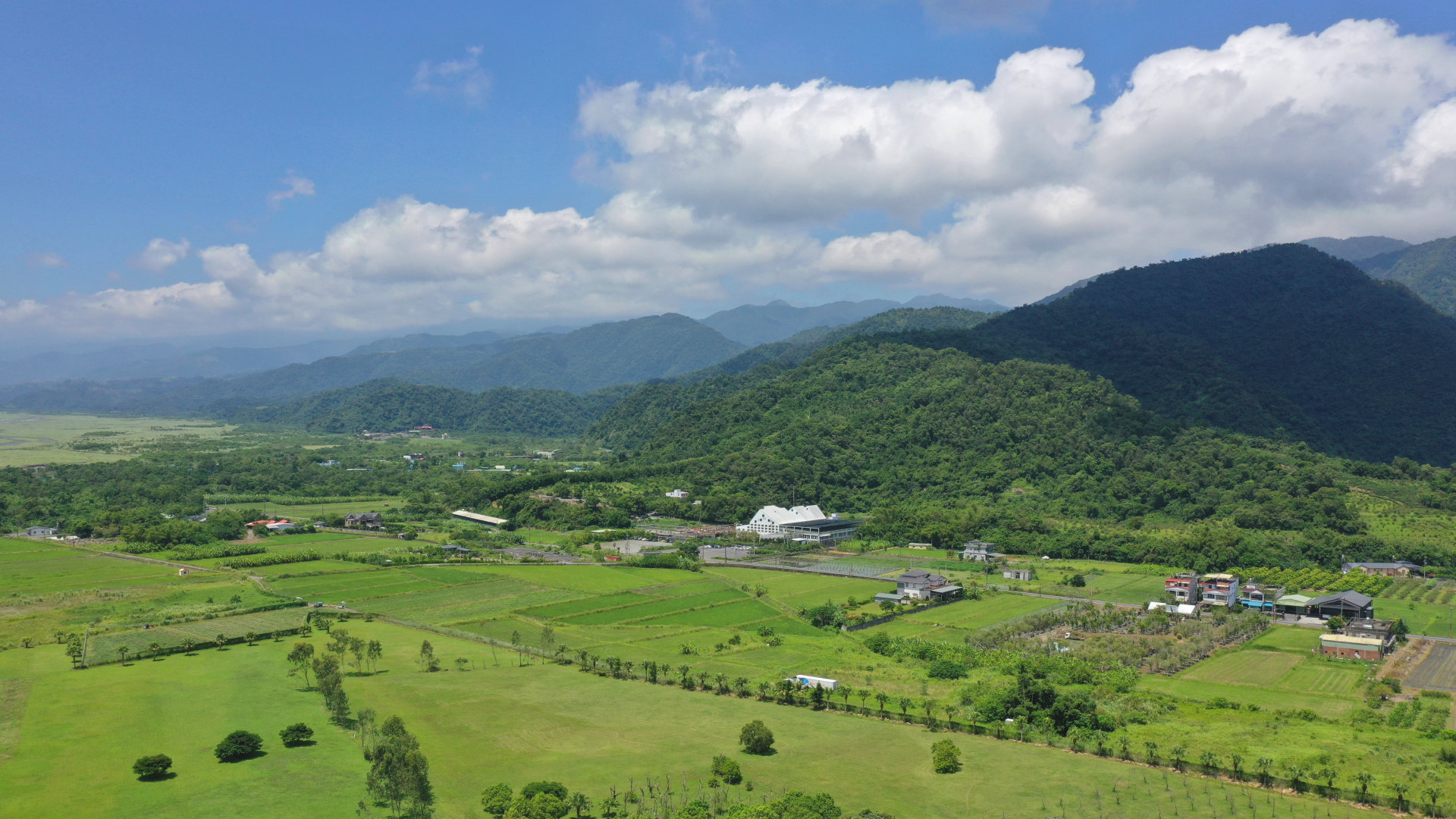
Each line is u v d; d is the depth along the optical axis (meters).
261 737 107.38
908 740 110.44
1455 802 88.12
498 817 87.62
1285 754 103.62
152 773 94.56
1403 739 109.56
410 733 110.94
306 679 133.50
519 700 125.62
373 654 141.88
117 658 142.25
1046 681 126.38
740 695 129.62
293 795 90.62
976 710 120.31
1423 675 144.88
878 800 91.50
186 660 143.25
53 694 123.50
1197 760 102.81
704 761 102.31
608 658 145.88
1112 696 130.00
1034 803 91.06
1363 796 91.00
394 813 86.75
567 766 100.81
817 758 103.75
